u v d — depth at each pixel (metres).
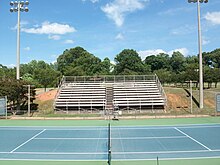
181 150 22.69
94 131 31.97
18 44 51.16
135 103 49.22
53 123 38.16
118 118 41.59
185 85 80.12
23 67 130.00
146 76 58.09
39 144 25.52
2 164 19.00
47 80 79.81
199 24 49.22
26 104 52.56
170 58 145.00
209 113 44.97
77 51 118.12
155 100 49.97
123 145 24.67
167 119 40.75
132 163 18.86
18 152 22.55
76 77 57.28
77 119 41.56
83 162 19.25
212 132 30.80
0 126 36.00
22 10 51.22
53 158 20.47
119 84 56.94
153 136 28.80
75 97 51.03
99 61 111.31
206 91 60.00
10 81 46.19
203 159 19.80
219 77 69.12
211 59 143.88
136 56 114.56
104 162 19.20
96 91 53.34
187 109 48.84
